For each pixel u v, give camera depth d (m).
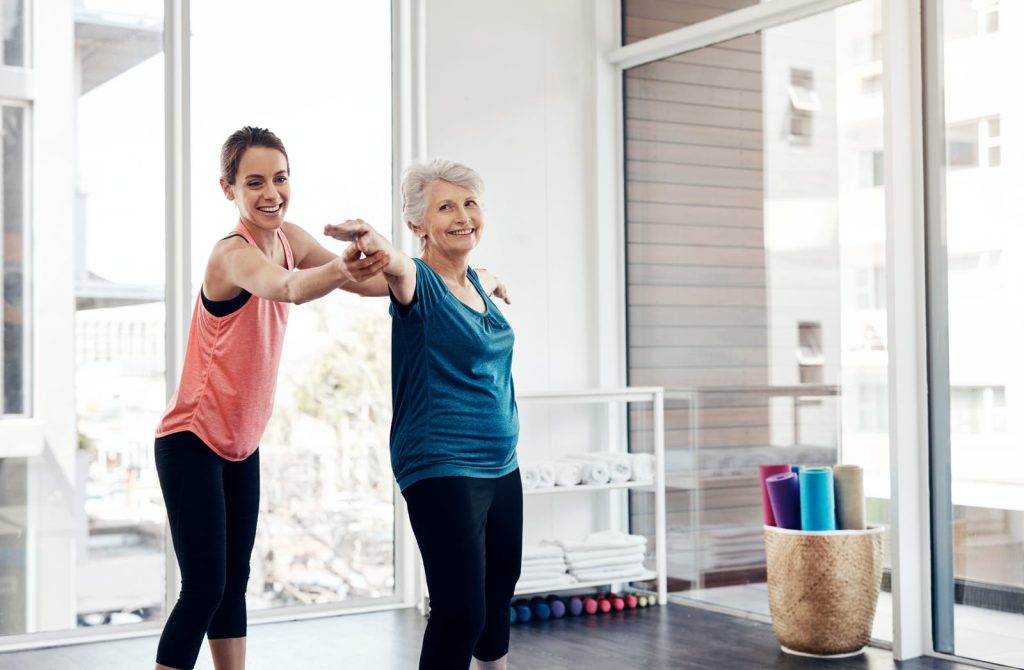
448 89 4.82
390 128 4.92
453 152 4.82
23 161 4.21
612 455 4.81
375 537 4.83
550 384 5.03
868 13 4.11
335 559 4.74
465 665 2.28
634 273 5.17
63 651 4.08
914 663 3.77
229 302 2.57
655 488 4.82
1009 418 3.67
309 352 4.71
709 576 4.73
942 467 3.87
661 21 4.99
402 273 2.21
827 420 4.24
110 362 4.34
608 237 5.18
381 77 4.90
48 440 4.23
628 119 5.20
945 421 3.87
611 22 5.20
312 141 4.75
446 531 2.27
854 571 3.77
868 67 4.11
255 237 2.67
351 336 4.80
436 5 4.79
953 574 3.84
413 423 2.31
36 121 4.23
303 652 4.00
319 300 4.74
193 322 2.66
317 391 4.72
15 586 4.17
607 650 3.97
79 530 4.27
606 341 5.15
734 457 4.62
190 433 2.58
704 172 4.80
